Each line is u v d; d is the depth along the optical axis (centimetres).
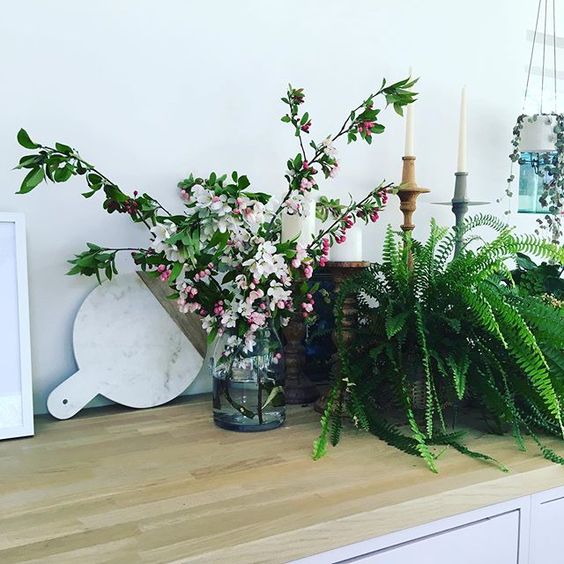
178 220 102
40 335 117
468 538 89
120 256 123
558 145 168
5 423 106
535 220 185
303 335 130
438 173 166
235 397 110
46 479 88
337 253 120
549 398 99
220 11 130
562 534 101
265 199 107
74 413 117
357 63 149
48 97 115
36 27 113
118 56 120
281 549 72
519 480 92
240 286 103
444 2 162
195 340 129
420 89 160
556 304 123
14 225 108
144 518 75
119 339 121
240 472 91
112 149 121
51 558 65
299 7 140
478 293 106
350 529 76
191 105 129
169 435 108
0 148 111
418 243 121
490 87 173
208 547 68
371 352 107
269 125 138
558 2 184
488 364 107
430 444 104
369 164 153
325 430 102
